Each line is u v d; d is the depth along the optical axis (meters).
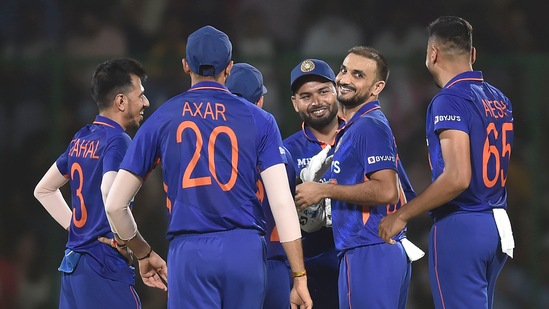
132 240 14.94
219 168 13.80
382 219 15.25
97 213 16.19
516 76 29.09
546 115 29.00
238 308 13.82
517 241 29.00
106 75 16.48
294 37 35.56
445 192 14.55
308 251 17.55
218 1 35.44
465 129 14.74
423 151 29.98
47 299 28.58
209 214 13.77
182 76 28.30
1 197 29.12
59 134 28.02
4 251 28.91
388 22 35.53
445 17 15.76
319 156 17.19
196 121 13.88
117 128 16.33
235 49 34.81
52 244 27.72
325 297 17.80
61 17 34.47
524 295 28.78
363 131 15.73
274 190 13.96
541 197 28.86
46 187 17.34
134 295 16.56
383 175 15.42
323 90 17.34
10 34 34.06
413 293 28.50
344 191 15.52
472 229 14.98
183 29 34.91
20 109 28.97
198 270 13.64
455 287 15.10
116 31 34.59
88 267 16.17
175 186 13.93
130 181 14.04
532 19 36.19
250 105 14.17
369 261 15.70
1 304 28.52
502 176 15.36
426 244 28.50
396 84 30.08
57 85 28.00
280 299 16.27
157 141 14.00
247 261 13.73
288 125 27.27
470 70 15.49
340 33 35.34
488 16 36.06
